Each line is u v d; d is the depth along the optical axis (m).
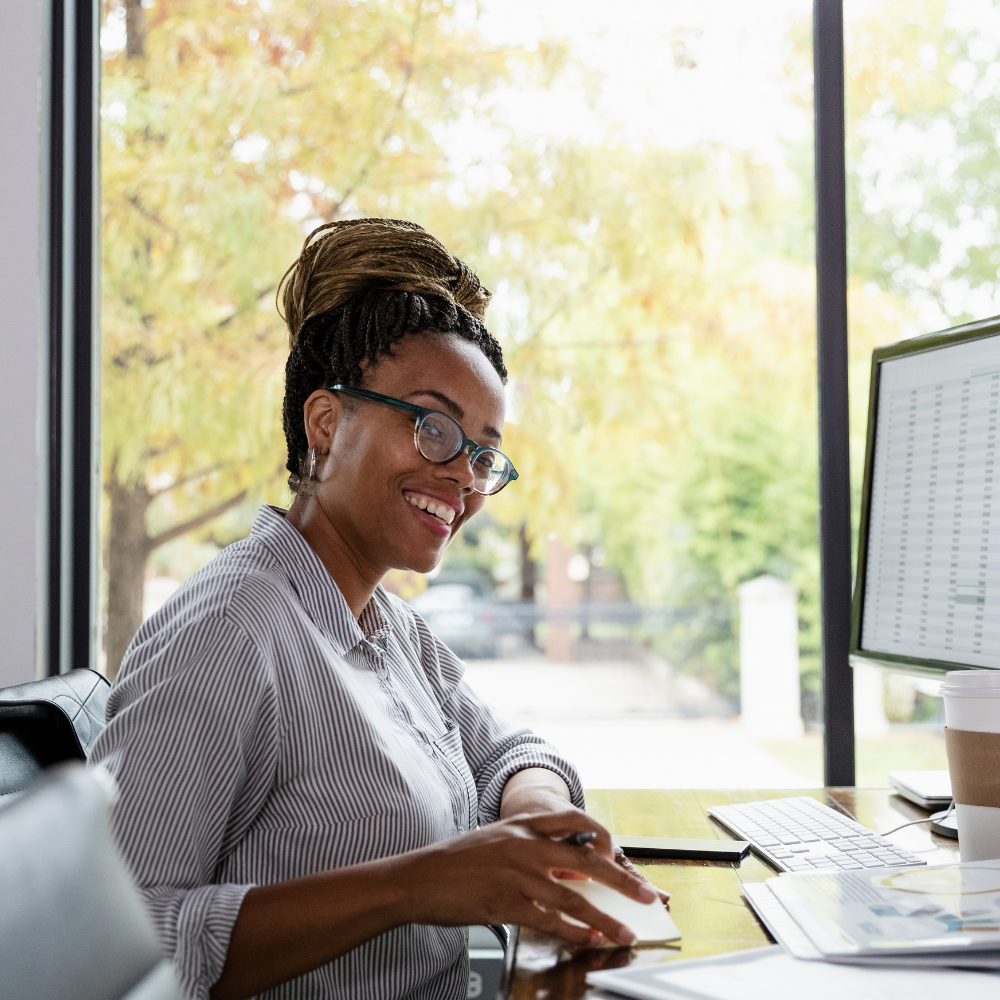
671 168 2.84
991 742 0.83
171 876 0.64
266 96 2.59
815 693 3.78
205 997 0.61
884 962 0.59
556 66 2.72
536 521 3.83
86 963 0.30
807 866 0.86
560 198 2.78
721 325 3.07
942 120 2.08
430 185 2.70
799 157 2.80
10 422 1.60
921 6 2.04
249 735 0.72
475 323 0.97
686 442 3.38
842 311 1.63
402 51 2.66
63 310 1.67
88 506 1.71
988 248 2.11
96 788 0.34
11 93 1.62
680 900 0.78
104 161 2.34
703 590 4.19
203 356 2.56
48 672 1.65
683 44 2.72
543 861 0.64
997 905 0.67
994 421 1.06
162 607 0.80
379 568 0.93
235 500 2.61
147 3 2.42
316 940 0.63
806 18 2.54
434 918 0.64
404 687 0.96
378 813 0.77
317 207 2.64
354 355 0.90
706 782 1.75
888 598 1.24
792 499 3.73
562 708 4.09
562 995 0.57
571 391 3.08
